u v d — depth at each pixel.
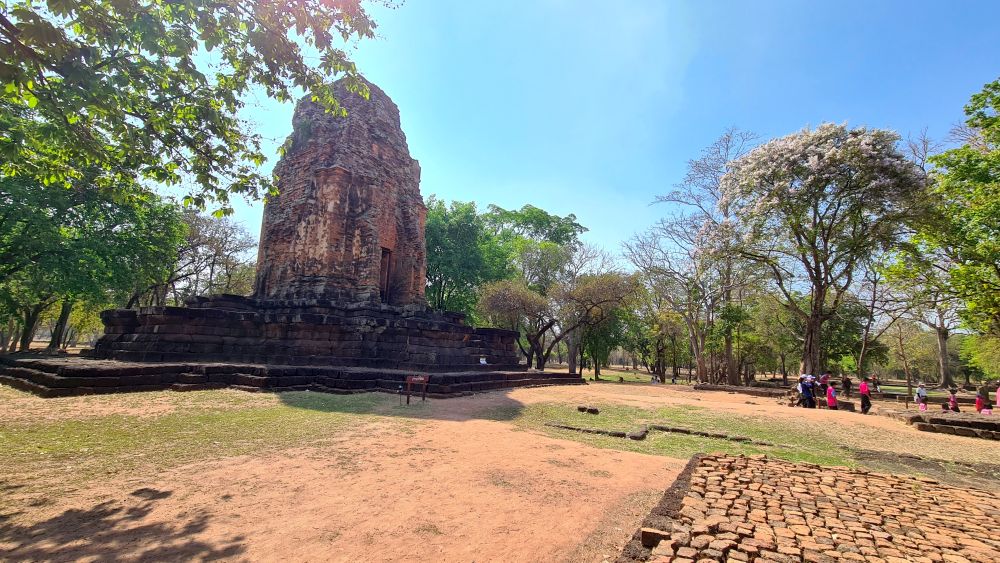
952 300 20.34
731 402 18.62
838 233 22.16
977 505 4.91
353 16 7.57
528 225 49.19
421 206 25.38
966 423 11.62
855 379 65.88
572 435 9.77
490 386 16.62
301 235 20.19
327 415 9.51
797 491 5.24
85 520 4.09
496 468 6.43
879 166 19.12
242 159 9.14
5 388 10.94
